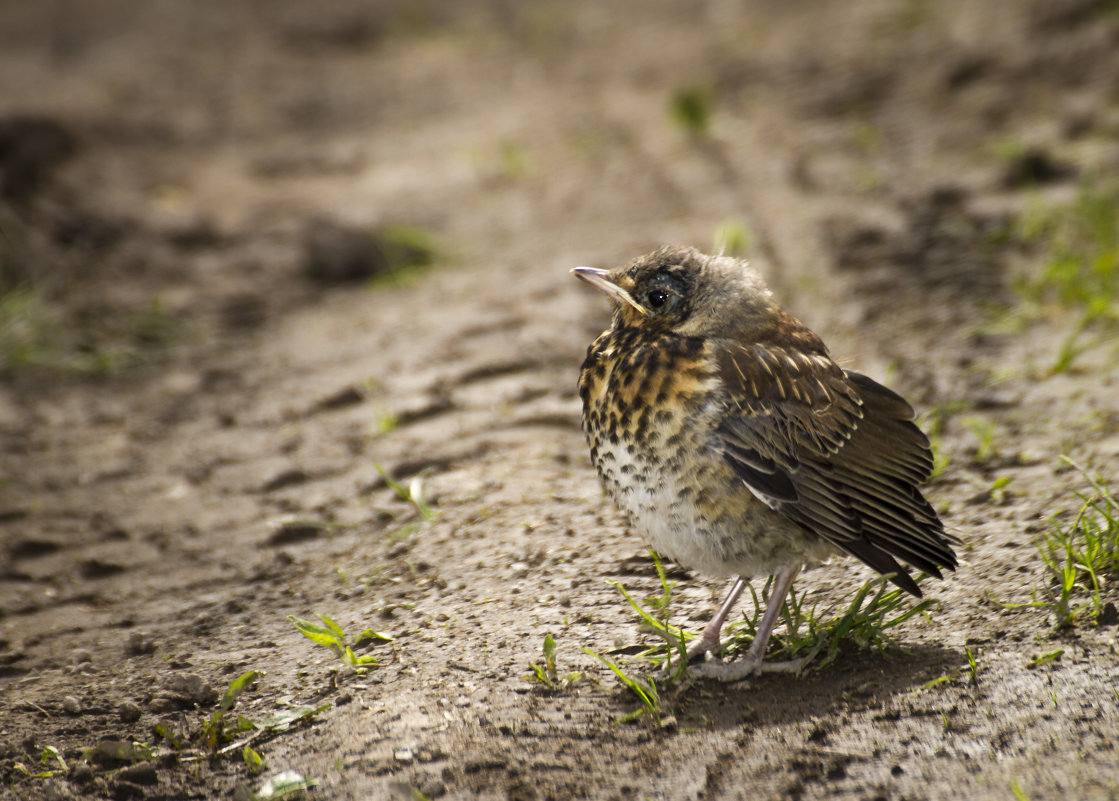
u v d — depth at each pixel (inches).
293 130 896.3
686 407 289.9
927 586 319.9
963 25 887.7
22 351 580.7
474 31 1133.7
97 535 417.7
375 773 259.4
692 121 790.5
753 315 310.8
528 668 300.7
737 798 245.1
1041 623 288.8
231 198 770.2
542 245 651.5
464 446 445.4
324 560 383.6
